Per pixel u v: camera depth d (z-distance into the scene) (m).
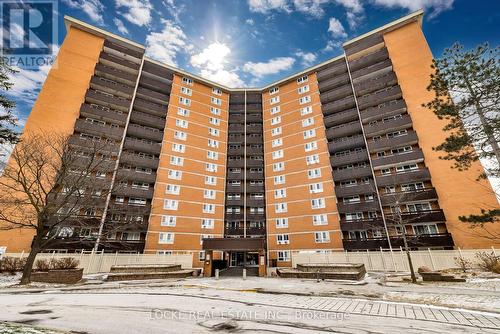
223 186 41.28
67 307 8.98
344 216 33.22
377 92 35.03
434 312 8.20
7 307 8.93
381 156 31.98
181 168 38.31
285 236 36.00
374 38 38.31
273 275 25.56
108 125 34.06
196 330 6.29
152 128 40.09
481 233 24.31
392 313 8.16
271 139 43.50
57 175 18.20
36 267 19.14
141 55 41.25
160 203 34.66
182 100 43.03
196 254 34.81
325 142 37.94
